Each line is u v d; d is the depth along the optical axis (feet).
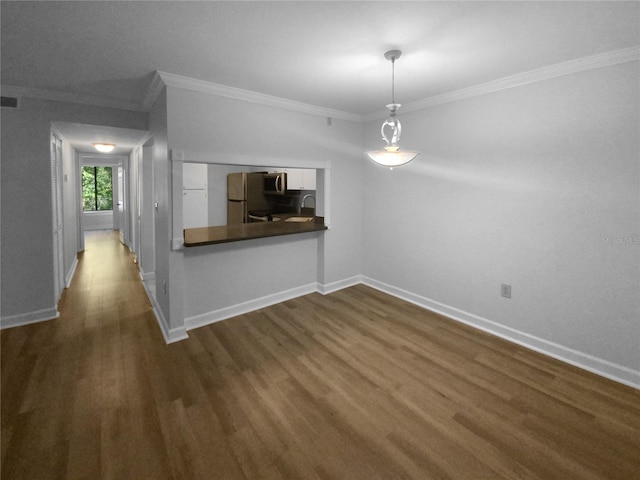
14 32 6.55
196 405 7.07
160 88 9.64
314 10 5.76
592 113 7.93
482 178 10.24
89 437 6.14
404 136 12.48
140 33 6.61
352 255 14.80
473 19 6.07
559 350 8.93
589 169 8.08
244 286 11.96
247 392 7.52
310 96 11.05
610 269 7.93
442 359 8.93
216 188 21.74
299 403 7.16
